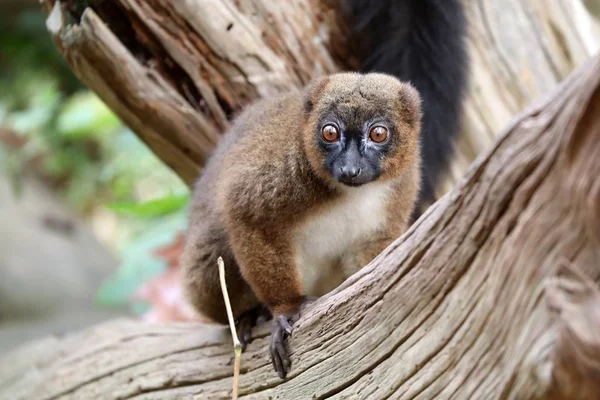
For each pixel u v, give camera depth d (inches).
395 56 279.1
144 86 272.1
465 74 280.2
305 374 205.0
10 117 584.7
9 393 330.3
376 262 187.8
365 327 186.1
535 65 305.9
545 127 137.7
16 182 673.0
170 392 254.1
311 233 235.5
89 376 294.0
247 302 249.8
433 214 167.5
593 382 123.5
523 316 140.1
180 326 285.7
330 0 288.0
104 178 573.6
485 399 150.3
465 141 295.3
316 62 283.4
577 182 130.0
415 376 169.8
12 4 641.6
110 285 434.6
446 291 161.8
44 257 668.1
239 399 227.6
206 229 248.7
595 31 439.5
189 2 265.3
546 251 136.5
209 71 273.7
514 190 142.9
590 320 122.8
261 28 276.2
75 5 272.4
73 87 631.8
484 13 302.5
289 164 224.7
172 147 291.3
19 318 625.0
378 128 225.8
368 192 236.1
